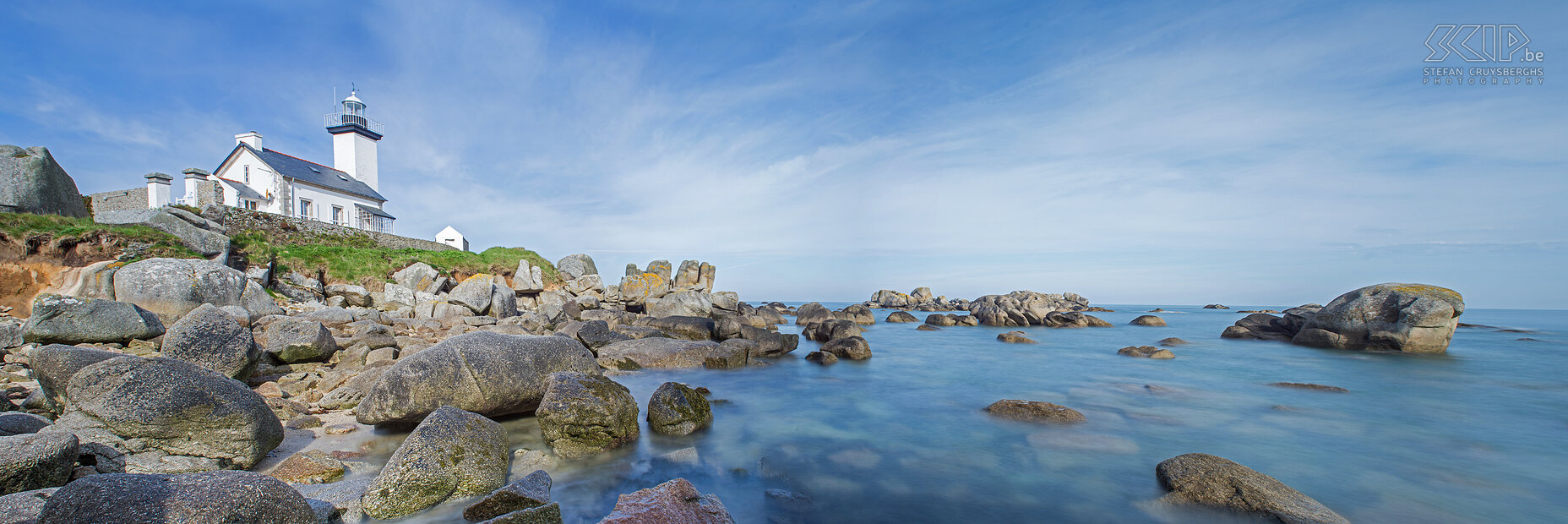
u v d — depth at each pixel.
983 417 11.90
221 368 10.21
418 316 24.31
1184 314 68.94
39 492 4.54
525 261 36.41
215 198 30.48
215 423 6.93
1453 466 8.88
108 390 6.65
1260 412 12.38
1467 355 22.23
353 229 33.69
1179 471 7.65
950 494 7.69
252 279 21.41
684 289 40.03
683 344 19.81
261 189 38.81
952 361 21.33
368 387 11.20
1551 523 6.82
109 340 12.55
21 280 17.56
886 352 24.23
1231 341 29.16
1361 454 9.43
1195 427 11.05
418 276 29.73
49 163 21.50
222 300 18.52
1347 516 7.07
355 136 49.75
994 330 37.50
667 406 10.24
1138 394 14.44
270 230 28.69
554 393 8.95
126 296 17.14
